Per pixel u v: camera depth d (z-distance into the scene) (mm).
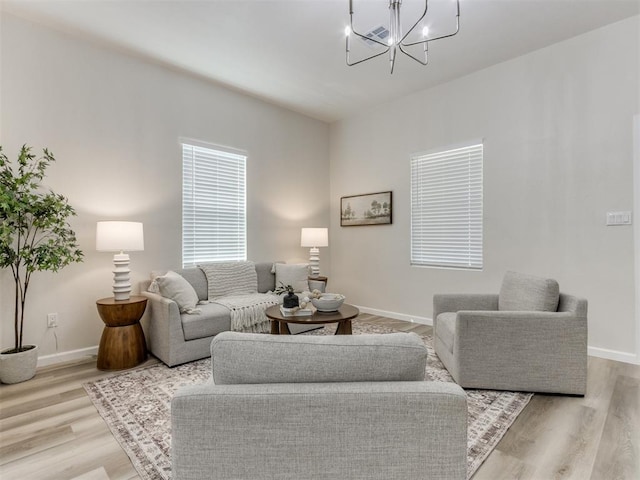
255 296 3625
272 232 4625
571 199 3084
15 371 2492
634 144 2770
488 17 2729
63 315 2963
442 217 4016
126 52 3285
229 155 4176
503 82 3473
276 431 1023
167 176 3627
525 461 1603
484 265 3645
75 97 3025
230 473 1032
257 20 2775
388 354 1083
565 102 3102
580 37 3006
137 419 1992
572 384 2223
